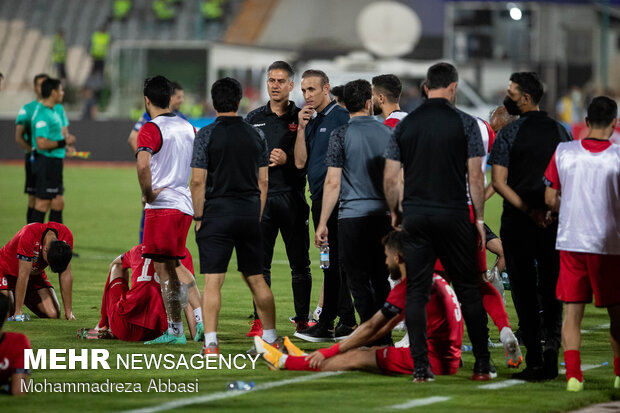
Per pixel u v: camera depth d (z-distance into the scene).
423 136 21.78
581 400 20.73
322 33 130.75
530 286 23.23
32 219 44.16
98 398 20.86
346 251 25.25
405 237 21.98
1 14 150.12
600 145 21.67
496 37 132.50
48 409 19.86
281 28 132.00
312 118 28.78
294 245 28.81
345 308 28.12
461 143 21.80
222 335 28.52
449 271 22.33
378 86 27.38
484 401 20.59
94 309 32.44
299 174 28.69
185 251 28.08
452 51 130.88
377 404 20.33
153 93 26.70
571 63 136.88
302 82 27.91
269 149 28.52
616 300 21.59
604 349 27.02
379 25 129.62
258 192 25.05
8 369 21.00
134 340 27.33
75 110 124.44
